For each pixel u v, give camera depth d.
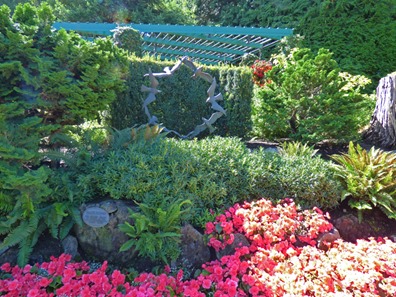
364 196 3.14
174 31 7.72
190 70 4.48
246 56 9.36
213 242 2.43
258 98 5.19
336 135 4.51
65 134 3.16
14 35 2.53
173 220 2.36
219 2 13.54
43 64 2.60
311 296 2.09
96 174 2.60
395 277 2.24
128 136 3.16
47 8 2.94
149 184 2.54
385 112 4.71
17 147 2.52
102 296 1.94
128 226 2.31
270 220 2.65
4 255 2.27
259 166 3.05
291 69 4.66
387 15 8.72
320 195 3.03
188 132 4.55
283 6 10.58
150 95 3.77
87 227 2.36
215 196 2.76
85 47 2.85
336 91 4.52
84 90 2.84
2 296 1.97
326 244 2.62
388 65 8.74
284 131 4.91
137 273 2.24
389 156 3.39
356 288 2.13
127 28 6.06
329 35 9.09
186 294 2.03
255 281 2.14
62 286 2.01
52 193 2.45
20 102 2.65
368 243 2.64
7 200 2.32
